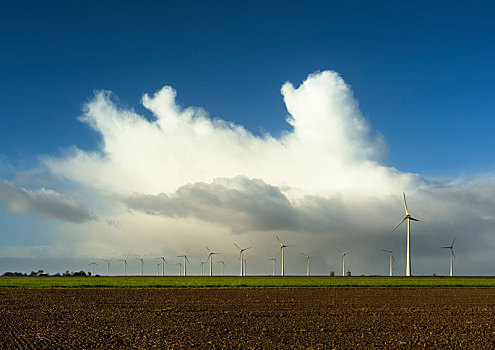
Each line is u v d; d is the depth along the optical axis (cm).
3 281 9062
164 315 3256
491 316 3297
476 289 6606
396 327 2708
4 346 2102
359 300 4575
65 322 2883
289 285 7275
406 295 5312
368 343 2209
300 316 3212
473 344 2219
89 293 5478
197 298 4728
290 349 2052
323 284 7512
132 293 5484
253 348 2066
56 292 5681
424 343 2223
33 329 2597
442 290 6312
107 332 2484
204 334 2430
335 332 2517
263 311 3519
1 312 3438
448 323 2903
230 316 3200
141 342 2197
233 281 9138
